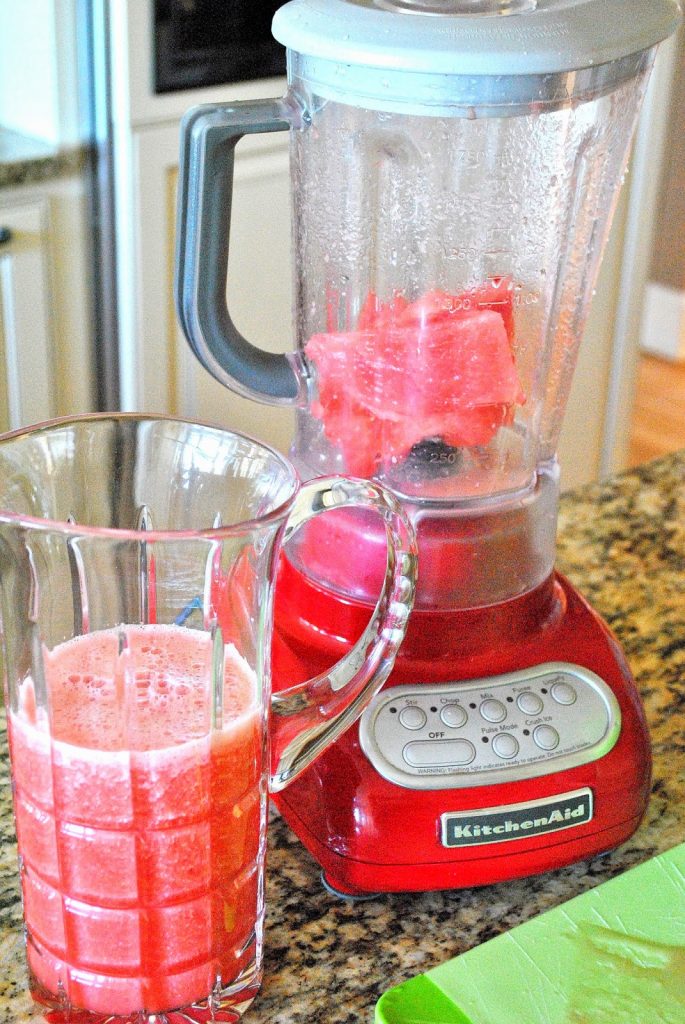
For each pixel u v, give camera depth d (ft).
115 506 1.71
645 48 1.74
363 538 1.88
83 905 1.52
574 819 1.87
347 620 1.94
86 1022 1.59
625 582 2.70
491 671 1.92
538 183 1.85
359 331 1.91
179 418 1.66
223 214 1.88
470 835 1.82
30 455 1.61
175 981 1.57
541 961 1.64
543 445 2.13
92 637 1.48
